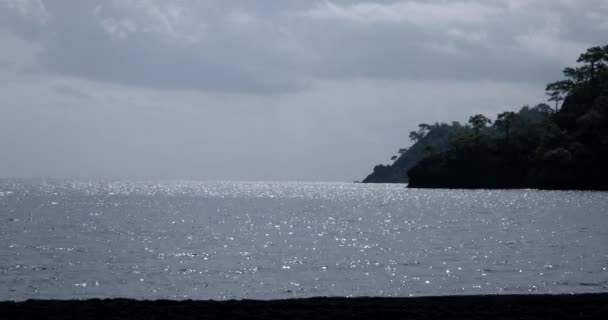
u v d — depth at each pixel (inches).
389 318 1137.4
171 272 2130.9
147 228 3860.7
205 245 2947.8
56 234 3444.9
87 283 1927.9
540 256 2529.5
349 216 5152.6
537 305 1239.5
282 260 2436.0
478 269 2180.1
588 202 6860.2
